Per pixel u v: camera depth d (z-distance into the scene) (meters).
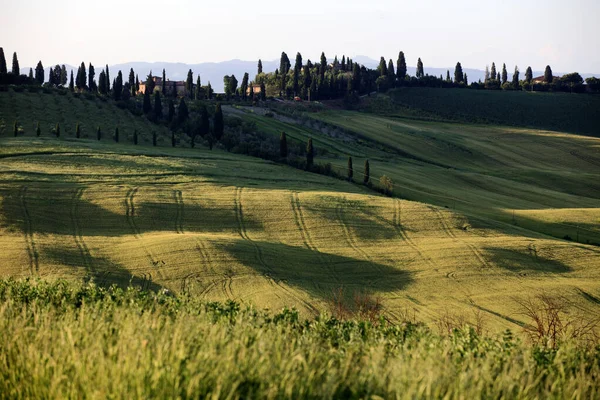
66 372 11.47
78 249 73.38
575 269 78.94
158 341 12.60
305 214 96.12
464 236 91.44
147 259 71.00
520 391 11.85
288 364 11.70
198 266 69.38
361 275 73.31
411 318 56.28
